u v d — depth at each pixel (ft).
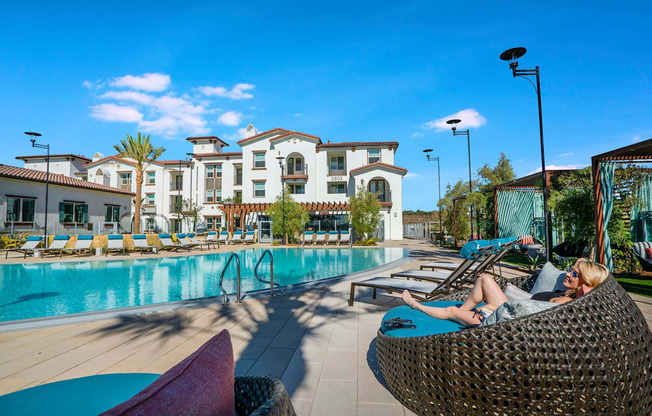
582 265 7.45
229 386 2.83
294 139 93.66
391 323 8.97
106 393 4.45
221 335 3.19
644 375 5.22
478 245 12.25
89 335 12.87
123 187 113.09
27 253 48.83
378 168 86.74
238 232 75.82
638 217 30.53
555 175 40.14
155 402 1.94
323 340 12.09
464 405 5.67
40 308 20.33
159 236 53.11
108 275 33.22
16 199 66.39
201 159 105.81
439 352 6.06
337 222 89.45
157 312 16.17
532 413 5.12
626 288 21.20
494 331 5.47
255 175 95.09
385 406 7.51
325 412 7.27
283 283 28.78
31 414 3.85
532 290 10.39
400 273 18.29
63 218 76.18
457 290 14.19
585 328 5.14
